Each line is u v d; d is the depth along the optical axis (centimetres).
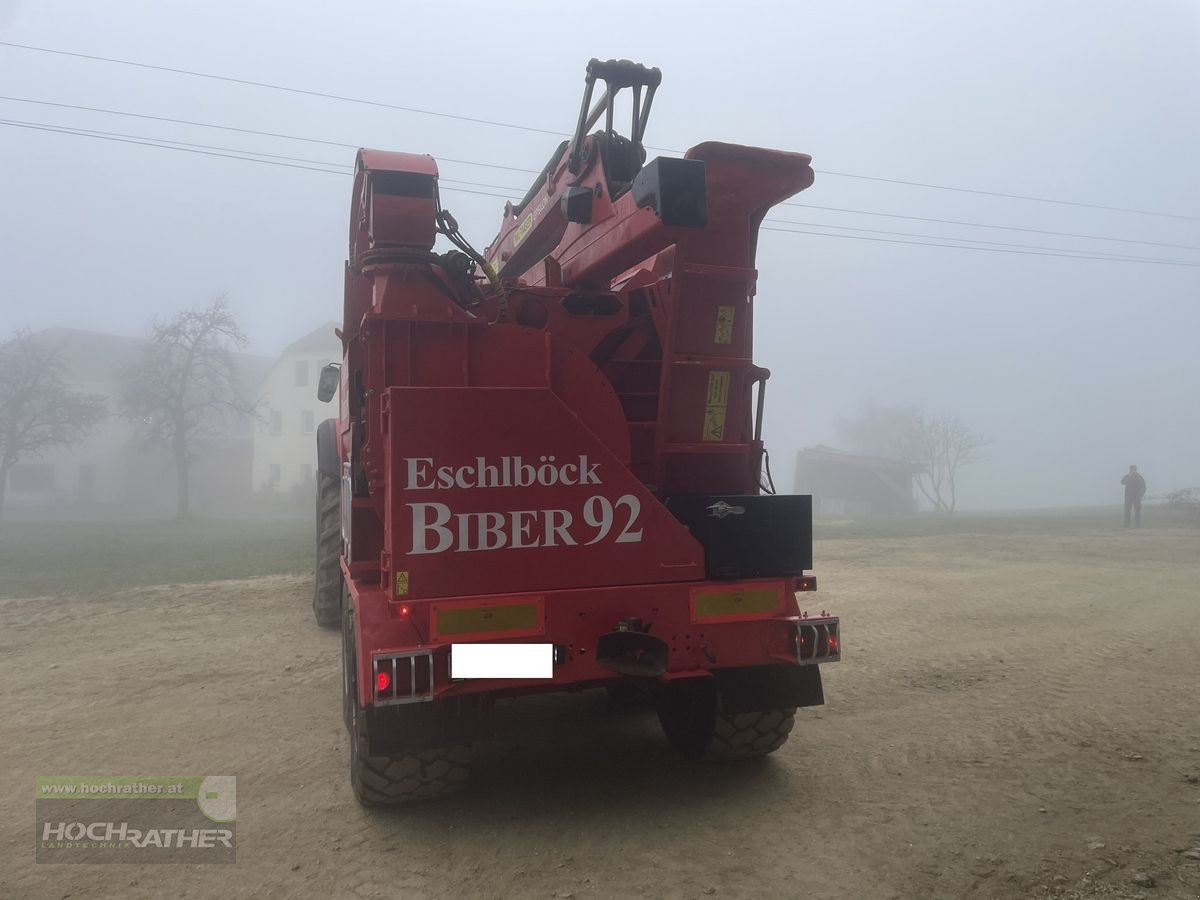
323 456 750
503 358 387
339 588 768
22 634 767
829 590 1019
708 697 410
